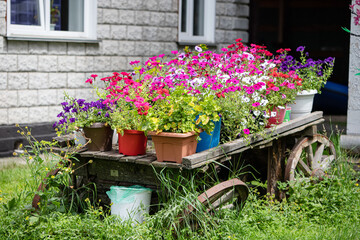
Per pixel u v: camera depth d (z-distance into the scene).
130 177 4.47
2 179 6.19
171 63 5.07
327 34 17.88
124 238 4.05
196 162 4.09
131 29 8.79
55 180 4.51
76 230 4.18
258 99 4.79
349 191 5.40
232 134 4.75
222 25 10.09
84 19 8.36
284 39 18.33
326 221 4.88
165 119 4.19
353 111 6.70
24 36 7.66
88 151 4.50
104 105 4.52
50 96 7.97
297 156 5.31
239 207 4.69
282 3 18.22
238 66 5.11
